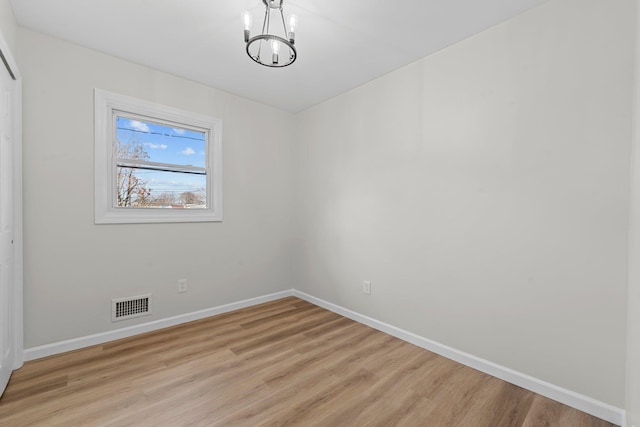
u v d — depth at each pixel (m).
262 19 1.85
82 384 1.73
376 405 1.59
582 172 1.54
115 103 2.31
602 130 1.48
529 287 1.73
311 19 1.84
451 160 2.09
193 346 2.24
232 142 3.00
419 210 2.29
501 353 1.84
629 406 1.34
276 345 2.28
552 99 1.64
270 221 3.34
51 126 2.03
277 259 3.42
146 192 2.55
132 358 2.04
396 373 1.90
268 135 3.31
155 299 2.52
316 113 3.26
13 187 1.81
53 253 2.05
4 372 1.64
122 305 2.36
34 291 1.98
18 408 1.51
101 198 2.24
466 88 2.01
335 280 3.03
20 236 1.86
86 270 2.19
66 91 2.09
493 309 1.88
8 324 1.72
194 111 2.72
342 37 2.02
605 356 1.48
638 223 1.26
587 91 1.52
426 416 1.51
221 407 1.56
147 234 2.48
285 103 3.24
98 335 2.24
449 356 2.09
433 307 2.20
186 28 1.95
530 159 1.72
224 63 2.40
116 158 2.38
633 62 1.39
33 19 1.85
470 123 1.99
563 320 1.61
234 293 3.05
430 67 2.22
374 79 2.63
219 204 2.91
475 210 1.96
